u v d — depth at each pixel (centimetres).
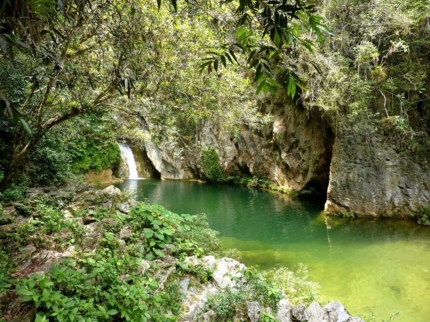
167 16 448
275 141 1373
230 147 1689
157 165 2011
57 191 810
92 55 479
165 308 324
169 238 470
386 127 874
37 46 185
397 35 805
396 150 868
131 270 358
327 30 128
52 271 310
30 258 365
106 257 386
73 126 946
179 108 632
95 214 518
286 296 397
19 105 589
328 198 987
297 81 135
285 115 1299
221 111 627
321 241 755
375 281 532
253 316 321
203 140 1744
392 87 822
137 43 401
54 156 912
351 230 823
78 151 1588
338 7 873
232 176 1722
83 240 418
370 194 904
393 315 428
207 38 514
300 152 1252
